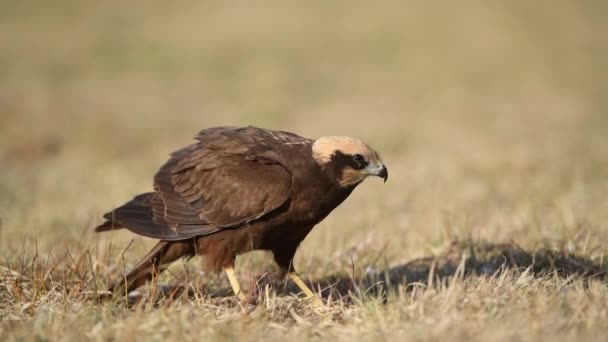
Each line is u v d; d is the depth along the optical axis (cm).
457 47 5334
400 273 1128
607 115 3406
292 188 1009
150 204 1059
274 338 809
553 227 1304
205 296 1002
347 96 3962
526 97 3925
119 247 1240
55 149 2486
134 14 6347
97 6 6588
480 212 1542
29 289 1002
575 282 916
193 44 5388
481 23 6006
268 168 1018
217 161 1041
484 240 1246
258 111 3481
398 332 795
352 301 986
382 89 4166
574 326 780
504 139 2773
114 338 818
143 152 2594
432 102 3797
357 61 4962
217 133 1089
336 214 1708
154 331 828
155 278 1032
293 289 1120
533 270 1079
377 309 872
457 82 4344
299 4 6700
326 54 5141
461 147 2594
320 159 1016
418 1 6738
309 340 810
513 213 1501
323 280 1148
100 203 1722
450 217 1439
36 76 4219
